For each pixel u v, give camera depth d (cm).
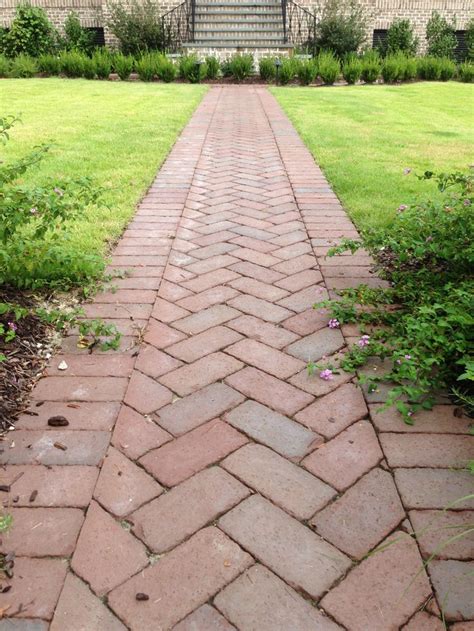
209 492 176
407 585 147
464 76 1483
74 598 143
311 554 155
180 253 356
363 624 137
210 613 140
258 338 261
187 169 557
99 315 280
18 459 187
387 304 288
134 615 139
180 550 156
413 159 596
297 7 1636
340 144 673
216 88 1290
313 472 184
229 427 204
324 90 1256
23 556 154
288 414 211
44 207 284
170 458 189
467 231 298
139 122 792
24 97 1044
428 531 162
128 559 153
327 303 276
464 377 195
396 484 179
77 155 582
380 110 959
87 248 350
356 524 165
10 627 135
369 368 239
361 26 1598
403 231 319
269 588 146
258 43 1588
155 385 227
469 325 239
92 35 1670
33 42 1547
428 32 1689
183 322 275
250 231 394
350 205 443
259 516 167
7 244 293
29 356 245
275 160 601
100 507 170
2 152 586
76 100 1013
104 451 192
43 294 298
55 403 216
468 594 145
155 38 1578
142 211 434
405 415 206
